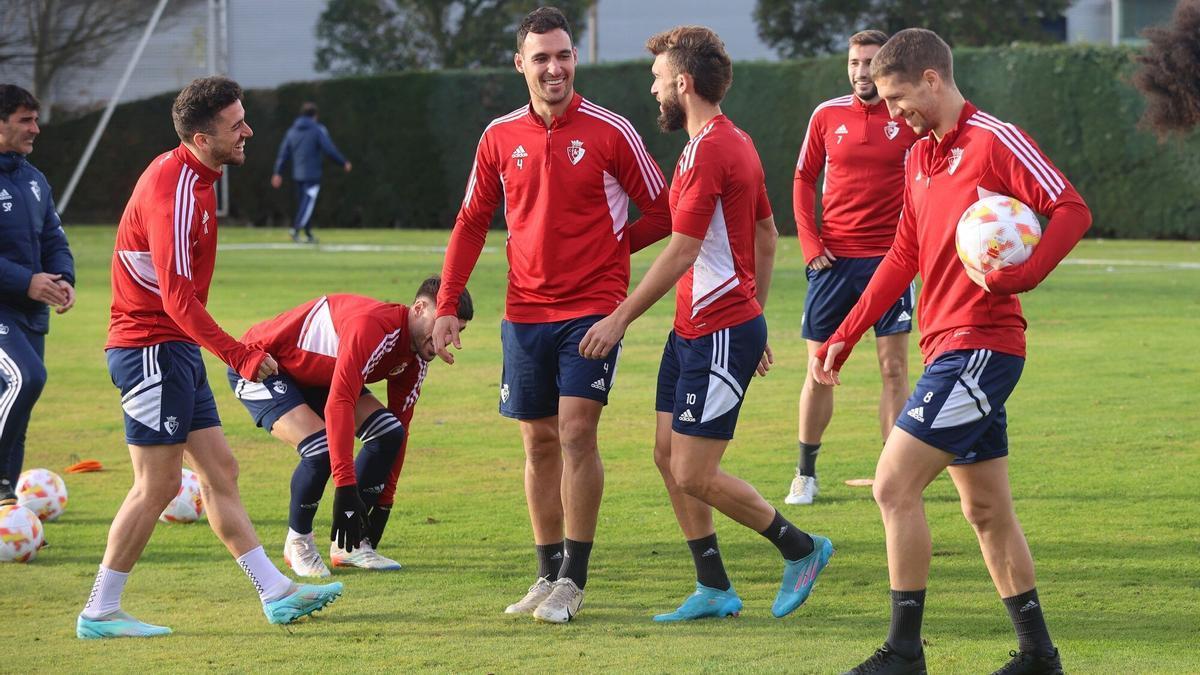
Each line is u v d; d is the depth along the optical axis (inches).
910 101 200.4
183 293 225.0
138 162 1460.4
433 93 1422.2
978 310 198.8
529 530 308.0
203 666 214.7
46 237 323.6
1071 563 267.1
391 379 287.7
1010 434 399.2
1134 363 523.8
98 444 413.7
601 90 1339.8
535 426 250.8
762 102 1279.5
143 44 1432.1
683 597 253.4
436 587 263.0
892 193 341.7
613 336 229.1
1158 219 1160.2
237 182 1498.5
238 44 1733.5
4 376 310.7
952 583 255.8
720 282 232.8
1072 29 1721.2
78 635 233.1
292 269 917.2
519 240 250.2
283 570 277.9
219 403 483.5
